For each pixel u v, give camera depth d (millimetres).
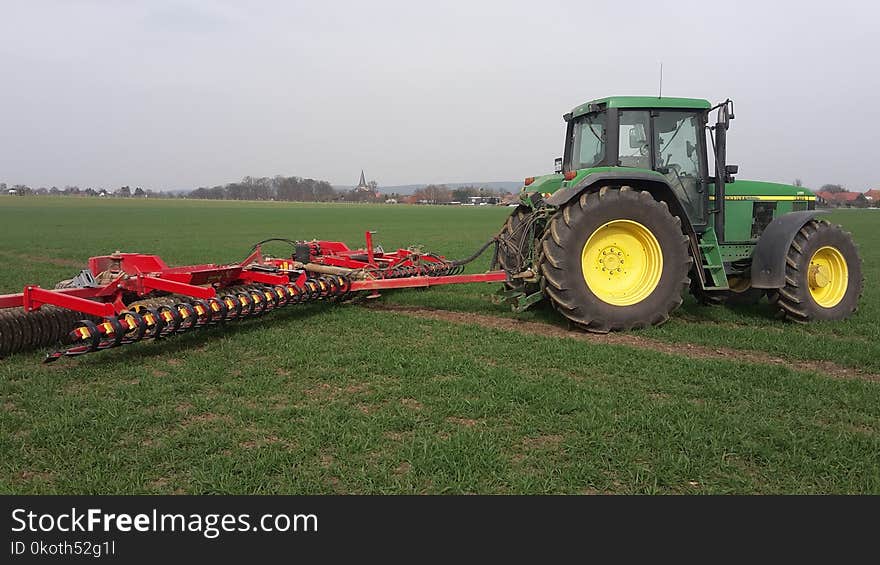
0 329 5438
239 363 5387
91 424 3994
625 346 5898
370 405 4379
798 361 5680
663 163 7293
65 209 63719
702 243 7375
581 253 6504
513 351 5723
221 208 74938
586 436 3803
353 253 9266
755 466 3479
